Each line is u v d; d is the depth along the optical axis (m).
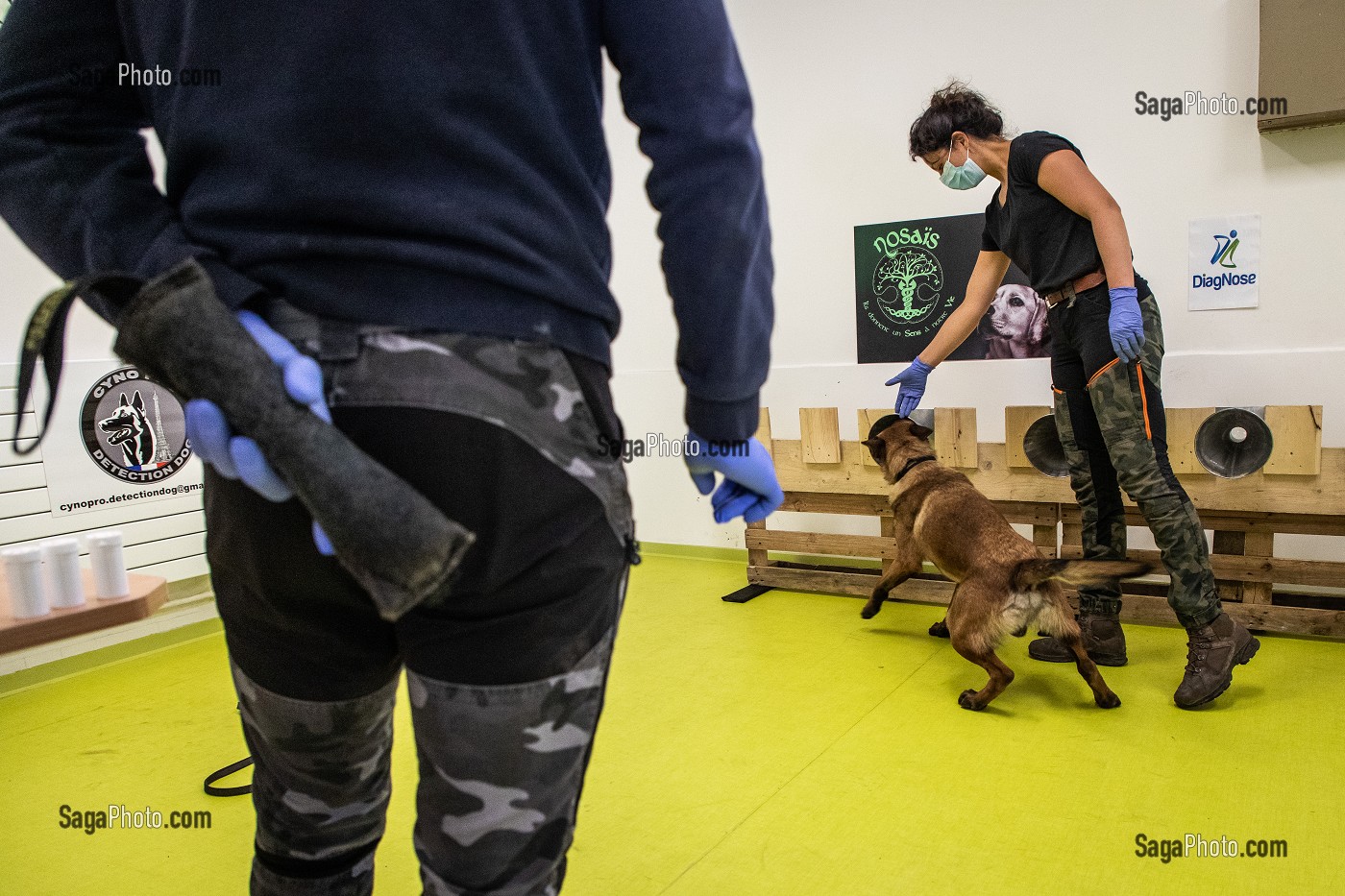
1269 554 2.82
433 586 0.52
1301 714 2.24
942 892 1.58
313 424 0.55
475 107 0.64
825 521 3.99
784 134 3.94
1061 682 2.58
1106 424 2.43
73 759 2.36
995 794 1.92
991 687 2.38
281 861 0.85
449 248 0.62
